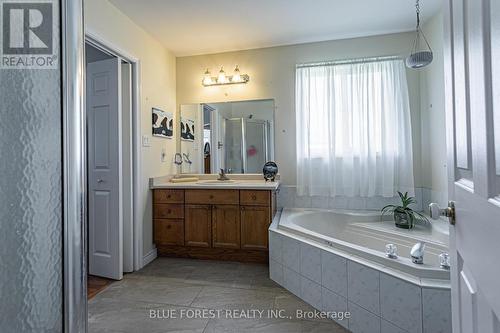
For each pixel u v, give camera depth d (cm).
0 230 49
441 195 261
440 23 256
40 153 54
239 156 347
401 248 237
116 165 251
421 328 146
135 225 269
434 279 150
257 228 281
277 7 252
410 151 293
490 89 53
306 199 324
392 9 257
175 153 353
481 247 61
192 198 294
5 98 50
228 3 244
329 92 310
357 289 172
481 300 63
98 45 230
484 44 55
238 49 343
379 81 299
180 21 272
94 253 259
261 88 340
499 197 51
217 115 353
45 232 55
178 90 361
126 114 268
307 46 326
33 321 53
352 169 304
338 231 295
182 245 297
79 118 60
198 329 174
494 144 52
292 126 332
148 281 246
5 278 49
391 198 301
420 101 300
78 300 59
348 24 284
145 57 290
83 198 61
